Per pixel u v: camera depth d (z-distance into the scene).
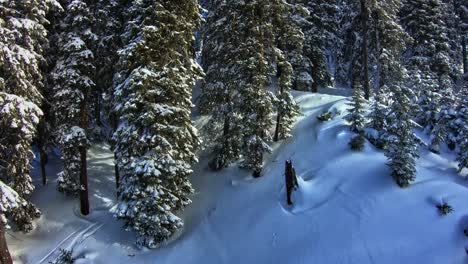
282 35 23.36
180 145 18.06
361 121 21.80
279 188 19.45
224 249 17.34
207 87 23.88
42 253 17.62
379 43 31.53
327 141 21.86
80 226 19.12
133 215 16.78
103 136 24.94
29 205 18.39
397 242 14.43
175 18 17.42
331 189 18.08
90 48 19.83
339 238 15.31
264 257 16.19
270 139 21.69
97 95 22.27
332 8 33.88
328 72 34.91
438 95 23.41
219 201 20.16
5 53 14.70
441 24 35.41
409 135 17.36
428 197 16.12
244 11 21.42
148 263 17.02
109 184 22.23
